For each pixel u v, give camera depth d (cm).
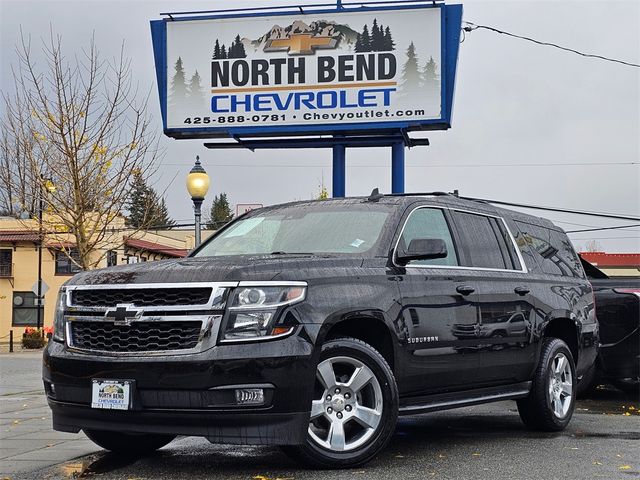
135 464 628
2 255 5206
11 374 1806
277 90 2005
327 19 1992
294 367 549
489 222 793
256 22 2022
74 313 594
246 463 623
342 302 587
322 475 567
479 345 705
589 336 879
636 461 639
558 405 813
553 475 581
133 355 557
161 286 564
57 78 2244
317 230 693
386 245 656
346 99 1980
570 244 936
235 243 722
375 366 597
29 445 735
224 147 2058
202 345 545
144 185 2394
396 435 783
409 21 1966
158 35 2066
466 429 827
